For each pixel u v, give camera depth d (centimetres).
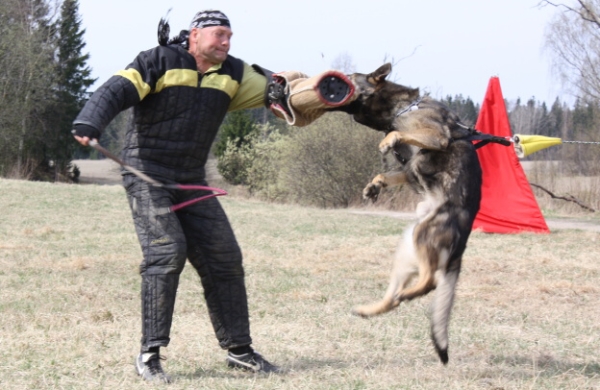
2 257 1224
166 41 527
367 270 1212
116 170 6450
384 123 630
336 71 551
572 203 2564
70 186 2505
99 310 820
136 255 1295
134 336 686
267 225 1853
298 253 1398
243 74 554
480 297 978
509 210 1738
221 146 5066
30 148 5091
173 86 516
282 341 684
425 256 555
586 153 3011
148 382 522
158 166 531
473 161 583
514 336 732
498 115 1669
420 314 830
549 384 542
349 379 541
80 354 609
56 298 898
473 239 1620
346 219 2067
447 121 596
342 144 3244
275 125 4678
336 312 853
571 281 1123
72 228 1658
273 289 1012
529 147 636
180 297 932
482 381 546
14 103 4575
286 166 3512
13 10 4681
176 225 528
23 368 562
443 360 547
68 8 5591
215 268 555
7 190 2239
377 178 603
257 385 520
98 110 488
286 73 574
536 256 1374
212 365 588
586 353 664
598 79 3075
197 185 549
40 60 4712
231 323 562
